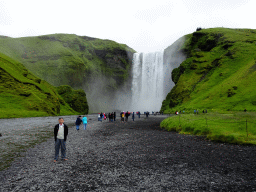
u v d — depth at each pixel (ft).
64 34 568.41
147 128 85.40
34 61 424.87
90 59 546.26
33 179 21.80
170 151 36.60
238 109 166.50
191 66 352.28
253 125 51.29
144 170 25.21
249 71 224.94
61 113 255.09
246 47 298.97
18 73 238.89
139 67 568.00
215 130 53.42
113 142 47.37
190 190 18.79
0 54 253.03
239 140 43.45
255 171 24.41
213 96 229.86
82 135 60.80
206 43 393.50
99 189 18.99
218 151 35.94
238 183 20.56
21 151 36.88
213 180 21.50
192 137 54.03
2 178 22.12
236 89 209.67
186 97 291.99
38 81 269.85
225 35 373.20
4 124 96.37
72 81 423.23
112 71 562.25
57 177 22.52
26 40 494.18
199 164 27.78
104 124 109.19
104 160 30.32
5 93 192.75
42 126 90.02
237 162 28.58
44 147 40.96
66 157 32.27
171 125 77.82
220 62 307.58
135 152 35.94
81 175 23.27
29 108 193.16
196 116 82.89
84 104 333.42
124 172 24.43
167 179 21.89
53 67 419.54
